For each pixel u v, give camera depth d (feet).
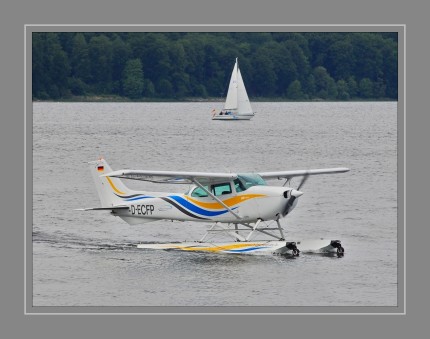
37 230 348.38
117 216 347.97
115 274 277.23
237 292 256.11
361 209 386.73
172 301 247.70
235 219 314.76
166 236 338.95
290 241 308.60
